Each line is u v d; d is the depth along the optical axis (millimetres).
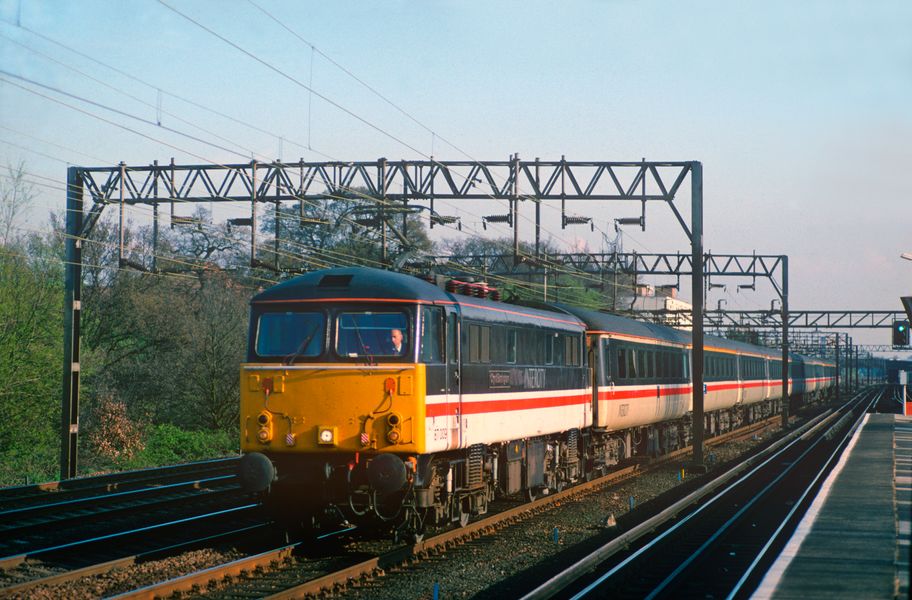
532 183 27672
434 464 15648
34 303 33125
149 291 46062
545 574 14125
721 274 52219
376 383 14852
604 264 46812
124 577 13180
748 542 17641
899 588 11961
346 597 12438
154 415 43188
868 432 45469
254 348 15469
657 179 28234
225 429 41875
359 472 14953
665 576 14203
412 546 15219
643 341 29906
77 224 27750
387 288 15203
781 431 51250
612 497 23234
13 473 29547
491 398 17562
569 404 22438
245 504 21125
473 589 13156
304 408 15039
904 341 43000
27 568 13844
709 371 41281
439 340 15602
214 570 12844
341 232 57219
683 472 28312
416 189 27203
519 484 19578
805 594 11562
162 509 20500
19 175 33062
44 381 33062
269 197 27391
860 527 16844
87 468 32031
